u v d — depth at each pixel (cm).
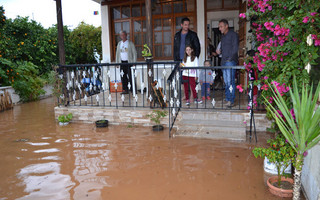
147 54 565
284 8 336
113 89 856
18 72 963
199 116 514
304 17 284
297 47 311
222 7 852
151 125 561
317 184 245
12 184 319
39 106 895
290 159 281
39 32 1241
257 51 481
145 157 391
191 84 604
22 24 1134
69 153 418
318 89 228
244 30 715
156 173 338
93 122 609
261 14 375
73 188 305
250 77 464
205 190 294
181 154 398
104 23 892
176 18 830
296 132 240
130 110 573
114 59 910
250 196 279
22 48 1107
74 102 650
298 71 311
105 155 405
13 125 615
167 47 852
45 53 1212
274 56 352
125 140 474
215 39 1024
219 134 470
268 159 308
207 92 645
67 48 1380
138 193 291
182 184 309
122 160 383
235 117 494
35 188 308
